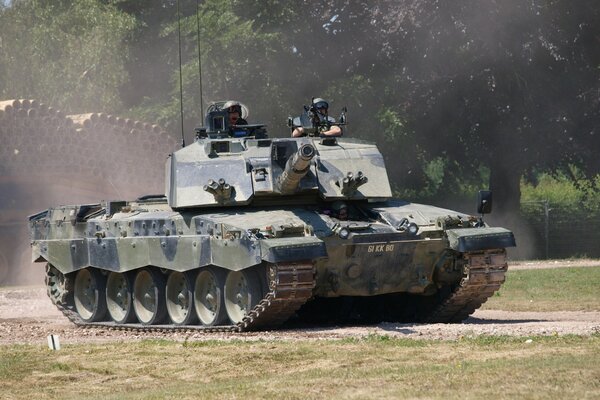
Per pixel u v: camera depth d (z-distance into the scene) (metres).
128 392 39.81
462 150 152.50
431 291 63.53
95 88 149.75
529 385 36.16
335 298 69.75
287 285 56.12
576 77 144.25
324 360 44.44
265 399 36.06
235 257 57.44
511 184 150.00
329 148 66.12
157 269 65.19
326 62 150.75
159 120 139.88
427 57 143.38
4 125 121.12
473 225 61.84
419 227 61.06
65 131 126.50
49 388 41.50
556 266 117.50
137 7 172.50
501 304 78.06
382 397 35.25
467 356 43.59
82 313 72.75
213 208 63.53
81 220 71.62
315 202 64.56
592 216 150.88
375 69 150.62
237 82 138.12
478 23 139.00
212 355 47.38
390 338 50.94
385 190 64.94
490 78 142.62
